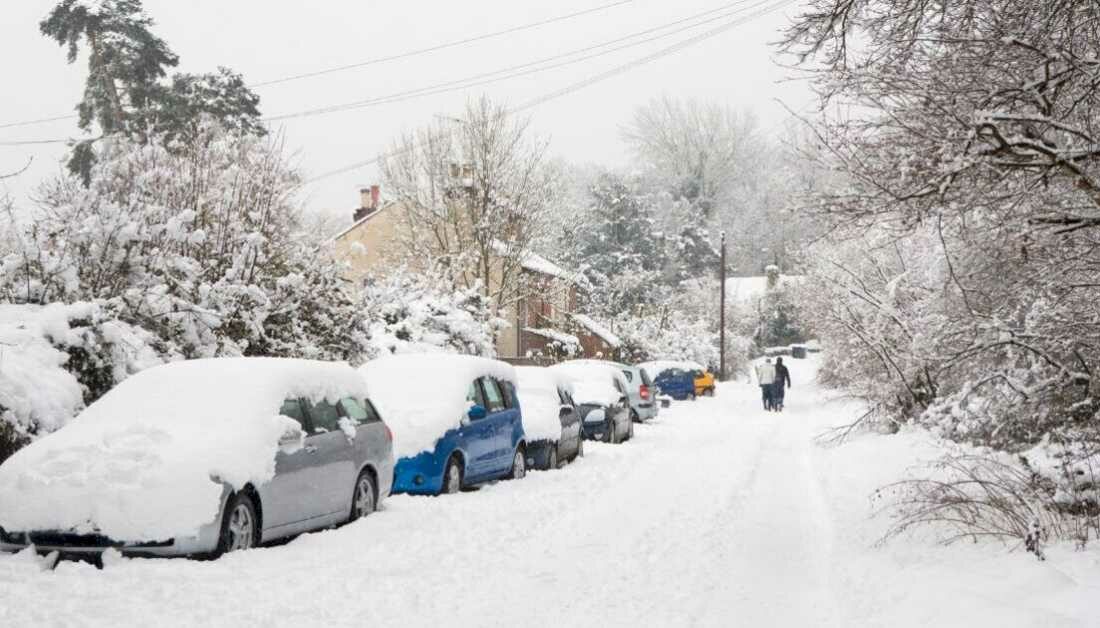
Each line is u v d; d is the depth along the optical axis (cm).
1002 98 916
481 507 1388
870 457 1936
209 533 942
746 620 820
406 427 1483
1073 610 730
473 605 837
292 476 1076
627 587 929
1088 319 1180
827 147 1020
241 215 2050
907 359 2095
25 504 927
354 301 2339
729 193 9269
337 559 997
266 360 1168
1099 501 1055
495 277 4059
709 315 7856
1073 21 928
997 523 1101
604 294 7194
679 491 1633
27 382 1318
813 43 1026
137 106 4656
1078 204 1065
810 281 3148
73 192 1673
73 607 759
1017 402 1312
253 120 4906
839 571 1003
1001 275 1218
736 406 4362
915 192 945
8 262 1547
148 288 1684
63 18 4622
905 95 973
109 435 982
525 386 2070
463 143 3900
